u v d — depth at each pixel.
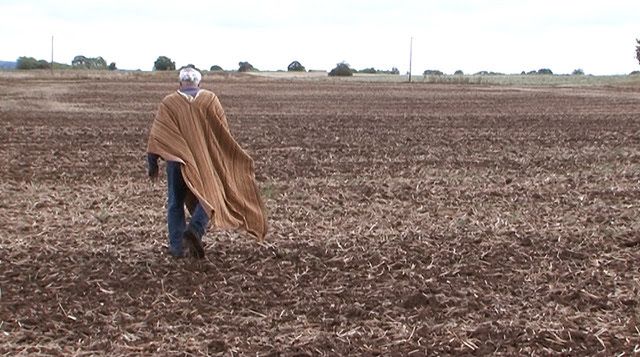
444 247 12.60
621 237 13.34
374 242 12.89
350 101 53.72
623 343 8.91
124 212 15.13
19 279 10.84
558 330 9.20
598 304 10.16
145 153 23.62
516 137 29.19
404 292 10.48
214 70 125.25
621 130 32.09
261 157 23.12
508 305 10.09
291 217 14.85
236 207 11.67
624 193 17.50
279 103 50.78
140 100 51.28
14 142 26.11
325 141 27.44
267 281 10.92
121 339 8.93
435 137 29.02
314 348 8.71
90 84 72.81
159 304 10.01
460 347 8.77
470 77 117.56
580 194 17.33
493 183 18.78
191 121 11.47
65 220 14.44
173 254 11.89
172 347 8.73
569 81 104.25
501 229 13.84
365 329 9.30
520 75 140.00
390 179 19.28
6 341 8.84
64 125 32.53
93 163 21.53
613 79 110.38
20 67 127.94
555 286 10.80
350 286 10.78
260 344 8.82
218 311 9.85
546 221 14.64
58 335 9.05
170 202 11.84
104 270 11.23
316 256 12.11
